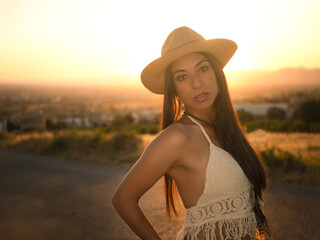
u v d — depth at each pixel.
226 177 1.25
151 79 1.61
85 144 10.36
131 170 1.21
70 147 10.40
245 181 1.34
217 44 1.46
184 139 1.25
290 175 5.95
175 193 1.57
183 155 1.24
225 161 1.27
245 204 1.29
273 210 4.24
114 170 7.66
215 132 1.47
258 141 10.70
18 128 67.81
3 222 4.02
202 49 1.42
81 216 4.31
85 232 3.71
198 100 1.40
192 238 1.26
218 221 1.24
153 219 4.18
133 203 1.17
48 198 5.23
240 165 1.37
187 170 1.27
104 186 6.07
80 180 6.64
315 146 9.10
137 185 1.17
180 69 1.40
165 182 1.55
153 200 4.98
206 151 1.28
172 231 3.77
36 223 3.94
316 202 4.51
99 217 4.27
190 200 1.29
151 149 1.20
